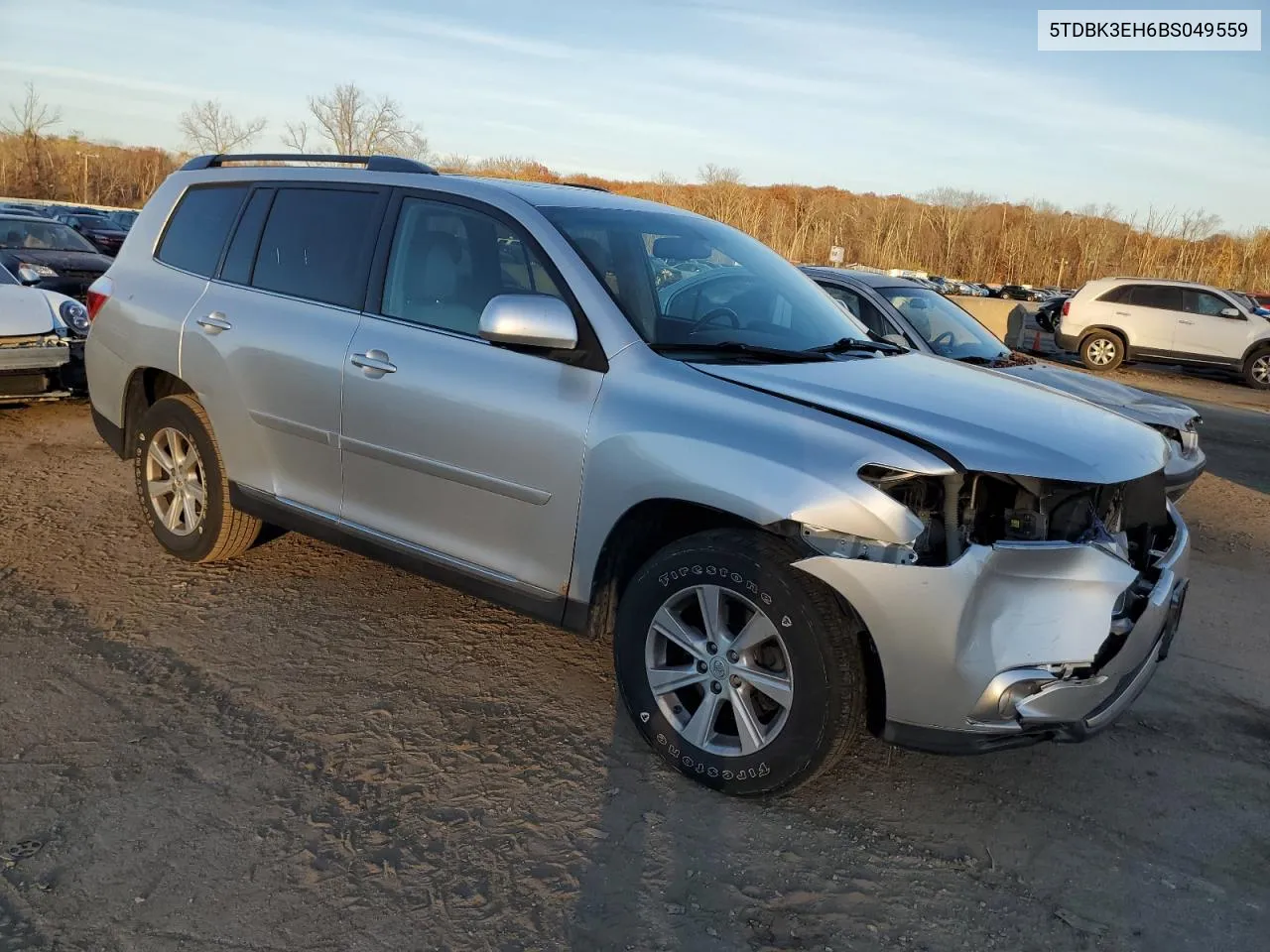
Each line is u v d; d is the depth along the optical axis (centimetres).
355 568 490
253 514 441
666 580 316
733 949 253
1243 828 321
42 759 315
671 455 308
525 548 352
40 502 573
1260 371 1806
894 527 279
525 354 349
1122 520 329
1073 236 9188
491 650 411
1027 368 676
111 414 504
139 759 318
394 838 287
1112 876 292
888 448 287
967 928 266
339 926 251
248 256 447
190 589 454
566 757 335
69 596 439
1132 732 383
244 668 382
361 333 392
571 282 348
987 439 296
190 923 249
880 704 294
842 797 323
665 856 287
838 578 282
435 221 391
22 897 253
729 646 308
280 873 269
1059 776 346
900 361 382
